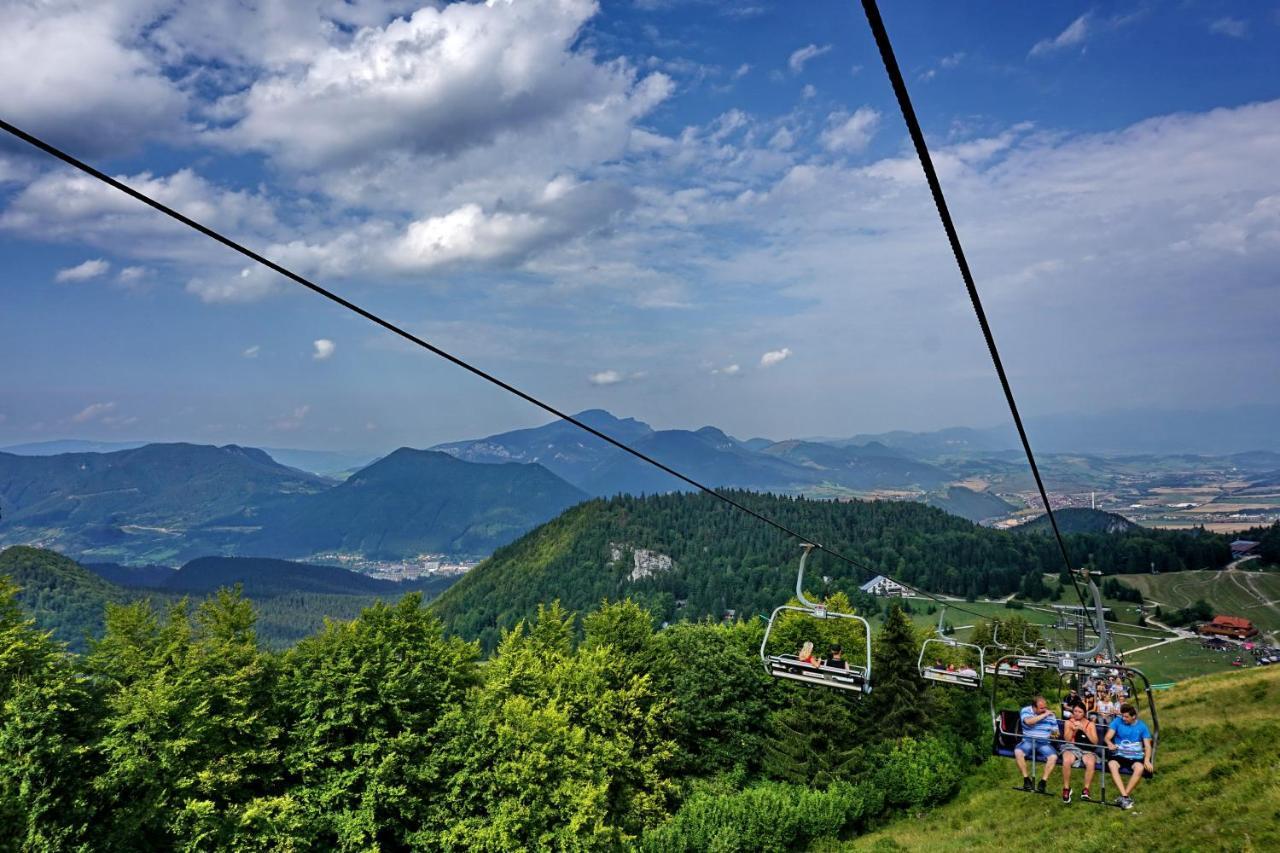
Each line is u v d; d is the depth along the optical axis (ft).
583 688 175.42
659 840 147.02
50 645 122.83
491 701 154.92
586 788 139.13
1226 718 135.44
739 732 200.75
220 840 115.96
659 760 189.67
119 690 126.21
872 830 170.81
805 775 191.11
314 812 127.13
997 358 38.09
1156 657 532.32
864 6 15.35
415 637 163.73
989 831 126.00
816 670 71.51
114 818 110.32
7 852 99.19
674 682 205.98
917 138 20.47
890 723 213.05
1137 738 58.59
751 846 149.18
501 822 132.67
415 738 139.33
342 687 140.15
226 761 123.85
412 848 137.90
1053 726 62.03
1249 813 81.00
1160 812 96.12
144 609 140.36
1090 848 92.22
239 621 147.43
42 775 105.81
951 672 108.88
